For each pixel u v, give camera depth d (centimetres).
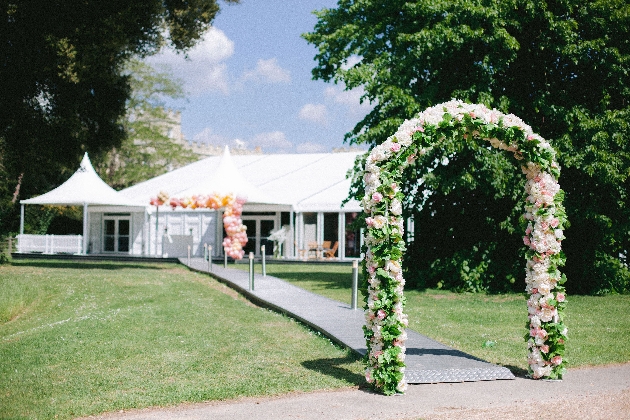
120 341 964
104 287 1750
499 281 1736
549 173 782
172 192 3619
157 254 3538
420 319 1200
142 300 1495
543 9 1619
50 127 2273
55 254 3475
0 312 1336
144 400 630
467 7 1603
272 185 3634
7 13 1997
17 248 3656
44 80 2212
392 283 682
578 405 619
